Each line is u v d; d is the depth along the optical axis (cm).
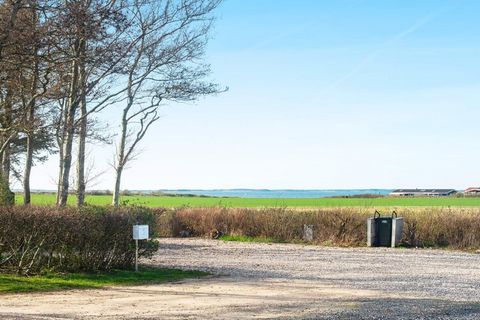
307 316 1095
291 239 3234
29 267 1548
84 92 1995
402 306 1230
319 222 3198
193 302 1253
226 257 2384
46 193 7044
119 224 1702
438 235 2966
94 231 1633
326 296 1371
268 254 2538
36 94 1702
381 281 1688
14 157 3484
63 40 1484
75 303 1223
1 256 1558
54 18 1406
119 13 1531
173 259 2262
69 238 1603
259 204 6078
